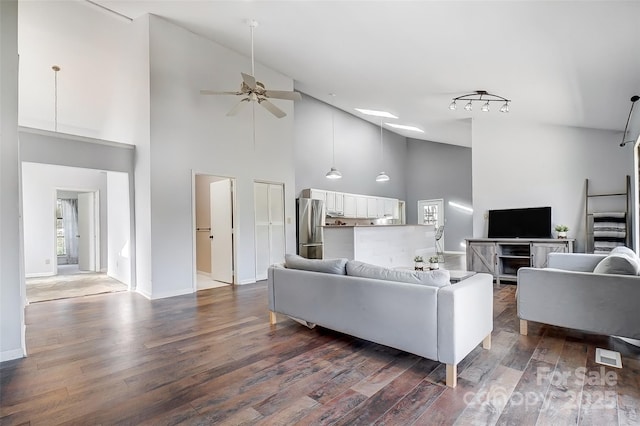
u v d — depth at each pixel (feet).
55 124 21.89
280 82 20.94
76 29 15.74
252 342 9.75
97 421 5.95
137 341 9.93
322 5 10.95
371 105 23.50
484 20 9.18
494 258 17.99
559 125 18.17
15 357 8.70
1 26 8.74
